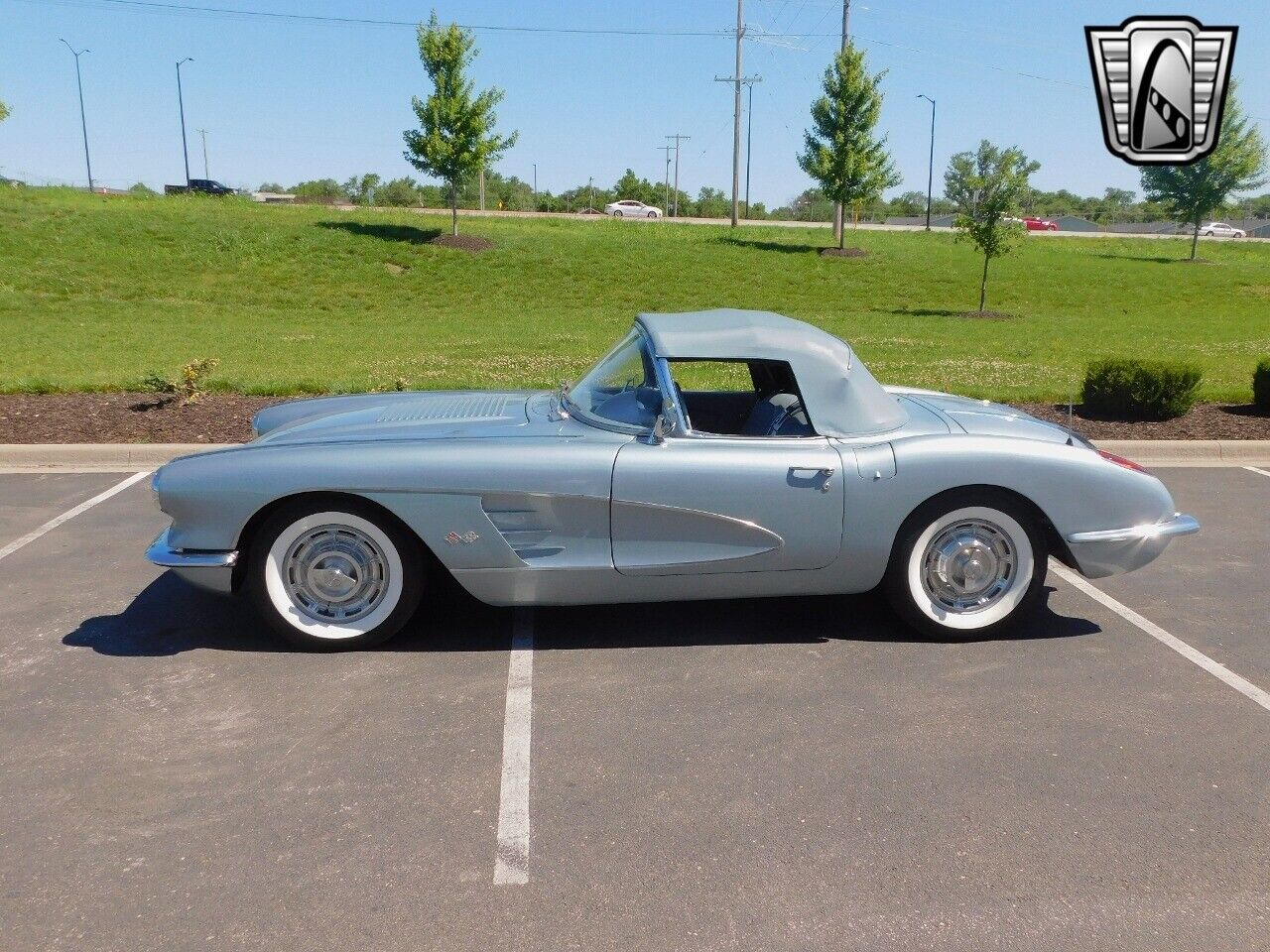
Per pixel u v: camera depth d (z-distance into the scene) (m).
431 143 30.97
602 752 3.47
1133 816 3.08
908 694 3.94
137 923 2.58
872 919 2.60
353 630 4.29
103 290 24.08
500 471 4.11
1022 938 2.53
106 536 6.05
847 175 34.72
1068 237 50.41
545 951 2.48
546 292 27.44
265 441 4.45
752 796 3.19
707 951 2.48
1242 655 4.37
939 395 5.48
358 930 2.55
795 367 4.35
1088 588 5.27
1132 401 9.77
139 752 3.45
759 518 4.22
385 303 25.08
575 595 4.32
